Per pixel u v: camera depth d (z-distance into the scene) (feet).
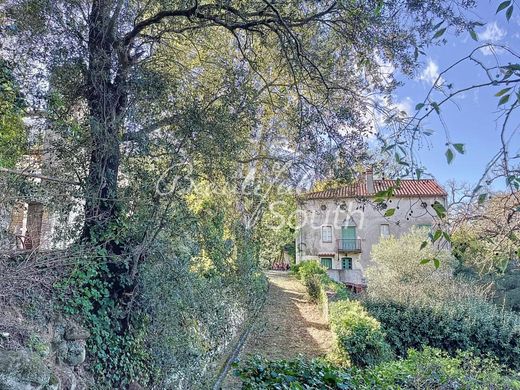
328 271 74.79
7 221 15.60
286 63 20.89
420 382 17.98
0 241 14.26
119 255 16.81
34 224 16.79
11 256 13.94
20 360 11.22
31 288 13.99
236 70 20.11
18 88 17.62
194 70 21.17
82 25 17.67
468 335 34.47
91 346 15.66
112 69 17.92
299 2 18.13
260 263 27.94
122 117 17.35
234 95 19.03
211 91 19.51
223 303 23.68
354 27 17.78
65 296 15.08
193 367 19.22
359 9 16.49
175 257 18.54
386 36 17.47
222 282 23.61
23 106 17.75
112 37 18.25
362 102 19.89
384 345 28.71
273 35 20.98
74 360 14.46
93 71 17.19
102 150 16.60
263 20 18.84
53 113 17.60
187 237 19.29
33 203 16.70
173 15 18.51
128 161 17.51
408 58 17.35
